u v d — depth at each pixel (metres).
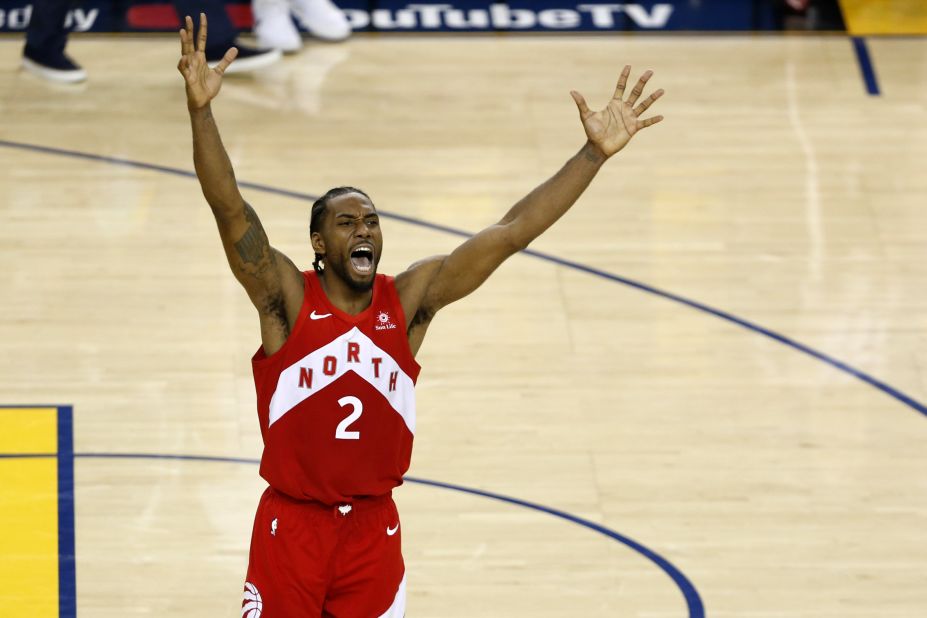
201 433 22.66
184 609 18.89
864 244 28.44
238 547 20.16
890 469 22.30
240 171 30.14
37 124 31.77
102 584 19.28
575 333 25.59
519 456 22.39
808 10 37.66
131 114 32.34
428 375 24.33
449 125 32.28
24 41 35.50
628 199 29.72
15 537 20.08
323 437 14.54
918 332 25.83
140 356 24.56
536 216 14.48
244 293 26.55
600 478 21.92
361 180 30.03
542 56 35.44
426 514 20.95
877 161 31.27
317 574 14.90
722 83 34.22
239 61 33.94
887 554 20.41
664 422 23.31
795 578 19.84
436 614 18.92
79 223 28.30
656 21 37.19
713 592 19.48
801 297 26.77
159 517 20.67
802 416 23.53
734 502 21.47
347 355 14.48
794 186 30.30
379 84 34.03
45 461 21.73
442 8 37.75
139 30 36.16
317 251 14.58
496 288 26.83
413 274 14.97
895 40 36.41
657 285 27.03
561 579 19.69
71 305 25.86
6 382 23.67
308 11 35.62
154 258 27.38
